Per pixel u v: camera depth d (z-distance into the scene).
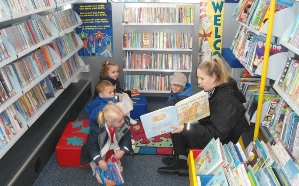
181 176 2.89
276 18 2.62
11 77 2.57
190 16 4.33
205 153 2.20
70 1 4.04
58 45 3.73
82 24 4.65
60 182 2.80
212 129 2.25
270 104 2.81
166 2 4.48
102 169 2.58
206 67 2.28
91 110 3.26
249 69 2.96
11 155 2.72
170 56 4.56
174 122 2.31
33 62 3.02
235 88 2.37
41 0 3.17
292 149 2.28
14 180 2.40
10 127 2.50
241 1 3.71
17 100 2.72
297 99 2.25
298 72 2.30
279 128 2.64
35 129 3.19
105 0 4.52
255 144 2.32
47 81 3.42
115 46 4.77
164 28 4.63
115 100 3.37
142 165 3.07
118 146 2.72
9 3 2.50
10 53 2.52
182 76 3.11
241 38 3.52
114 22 4.64
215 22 4.51
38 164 2.86
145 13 4.35
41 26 3.23
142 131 3.75
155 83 4.68
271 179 1.86
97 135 2.61
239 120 2.32
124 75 4.73
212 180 1.90
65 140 3.12
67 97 4.09
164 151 3.30
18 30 2.73
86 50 4.78
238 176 1.82
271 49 2.79
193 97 2.31
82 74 4.90
